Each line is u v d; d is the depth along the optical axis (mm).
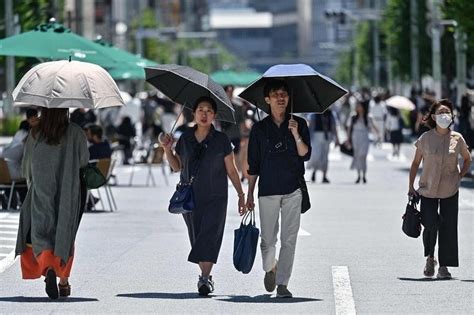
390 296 29500
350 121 73000
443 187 32500
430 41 152500
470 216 50750
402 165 92875
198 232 29688
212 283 29938
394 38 168625
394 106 103562
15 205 54500
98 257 37469
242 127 71750
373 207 55938
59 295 29281
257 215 52250
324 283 31844
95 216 51812
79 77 28953
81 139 28703
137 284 31719
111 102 29062
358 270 34375
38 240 28422
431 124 32938
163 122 115438
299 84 29531
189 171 29516
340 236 43344
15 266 35312
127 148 94750
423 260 36562
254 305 28156
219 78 145000
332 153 113000
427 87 151375
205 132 29672
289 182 29062
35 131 28672
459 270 34281
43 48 57938
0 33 116062
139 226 47344
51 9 124562
